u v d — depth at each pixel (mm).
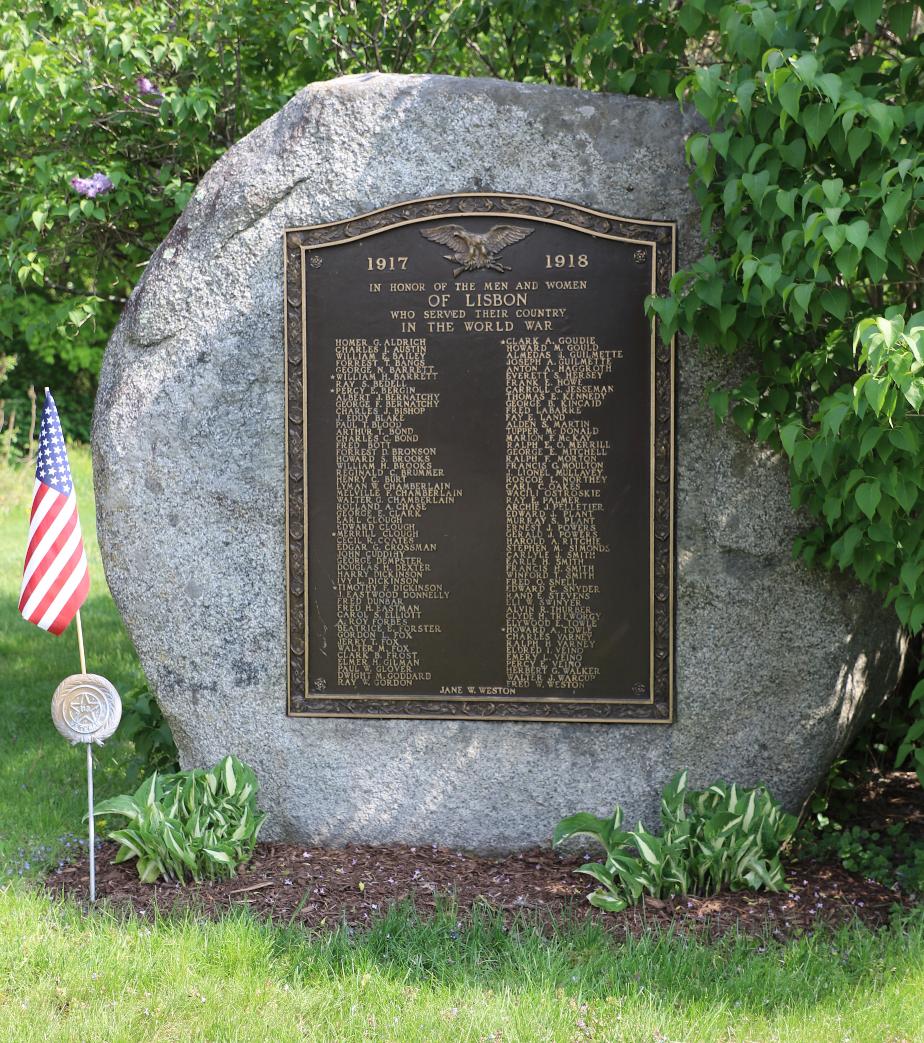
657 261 4664
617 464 4754
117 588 5055
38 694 7379
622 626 4820
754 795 4613
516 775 4926
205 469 4938
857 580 4777
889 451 3908
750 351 4656
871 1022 3627
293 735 4996
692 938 4125
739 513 4742
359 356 4820
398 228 4762
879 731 5922
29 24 6316
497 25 7117
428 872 4730
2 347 17734
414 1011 3701
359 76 4836
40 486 4523
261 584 4957
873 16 3951
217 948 4031
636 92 5227
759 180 4070
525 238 4719
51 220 6270
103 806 4598
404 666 4926
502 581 4855
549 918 4359
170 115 6496
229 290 4867
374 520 4875
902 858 4867
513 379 4770
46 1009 3723
